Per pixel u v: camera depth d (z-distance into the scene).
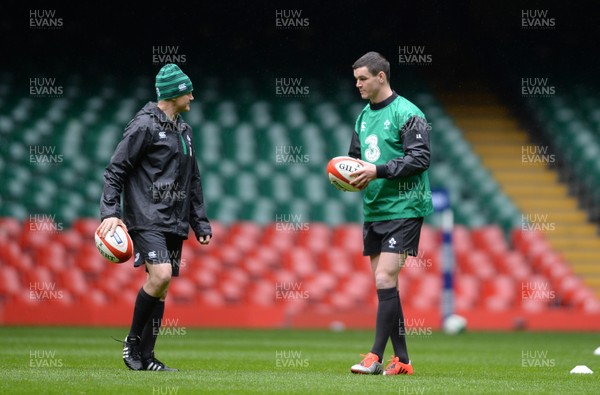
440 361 35.47
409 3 96.19
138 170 25.42
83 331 57.22
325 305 72.62
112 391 20.09
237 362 32.75
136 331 25.61
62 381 22.06
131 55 91.62
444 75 97.12
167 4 92.44
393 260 26.08
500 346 47.84
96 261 70.88
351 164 26.09
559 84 97.69
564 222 86.19
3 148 78.94
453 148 90.12
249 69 93.38
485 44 98.06
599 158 91.06
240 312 70.25
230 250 74.19
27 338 48.22
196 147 84.31
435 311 71.00
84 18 91.12
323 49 94.56
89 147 80.88
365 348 44.38
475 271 76.50
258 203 80.38
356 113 90.94
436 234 77.12
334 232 76.62
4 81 87.69
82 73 90.12
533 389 22.41
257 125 87.88
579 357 38.69
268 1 93.81
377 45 95.88
